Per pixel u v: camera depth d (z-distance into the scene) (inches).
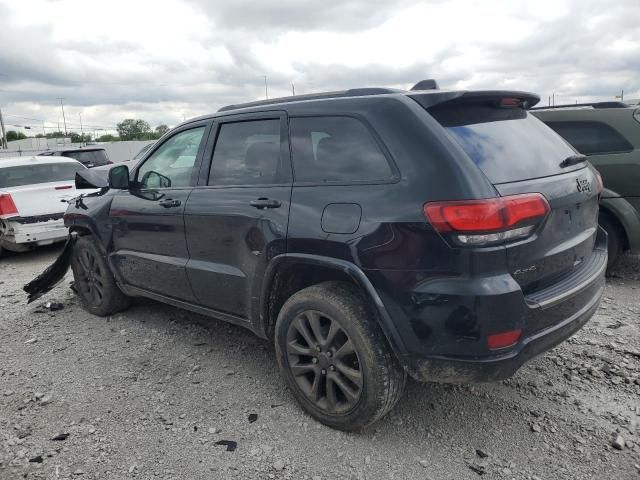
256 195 133.6
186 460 115.7
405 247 103.8
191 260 155.7
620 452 112.6
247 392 142.6
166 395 143.3
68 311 215.3
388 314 107.7
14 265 324.2
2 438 126.1
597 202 135.3
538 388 138.6
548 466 109.1
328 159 121.5
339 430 123.3
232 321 149.2
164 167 168.7
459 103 116.6
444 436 120.2
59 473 113.0
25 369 162.7
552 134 134.8
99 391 146.9
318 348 123.0
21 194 320.8
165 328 190.4
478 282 98.8
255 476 109.9
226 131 149.1
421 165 105.0
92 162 724.0
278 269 128.0
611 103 231.9
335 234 113.8
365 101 118.1
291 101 135.3
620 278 227.9
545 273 110.3
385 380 112.5
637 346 159.9
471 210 97.7
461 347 101.3
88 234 205.0
